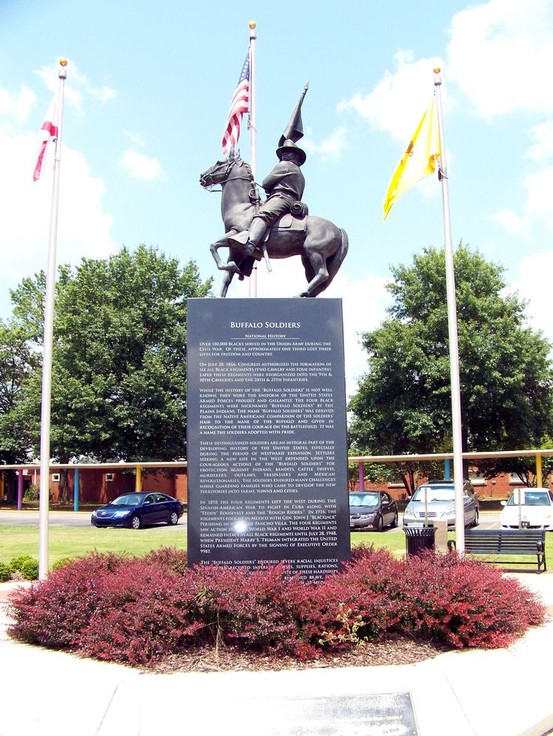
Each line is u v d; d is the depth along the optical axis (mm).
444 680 6348
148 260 46094
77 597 8250
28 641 8344
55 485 55312
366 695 5883
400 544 20156
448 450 44125
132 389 42906
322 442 8883
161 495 33344
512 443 43094
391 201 14586
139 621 7363
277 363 9023
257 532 8672
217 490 8727
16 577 14492
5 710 5828
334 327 9109
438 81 14117
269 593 7523
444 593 7836
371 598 7805
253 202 10344
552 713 5797
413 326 43094
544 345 41875
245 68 15141
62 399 43219
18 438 50562
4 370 56375
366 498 27719
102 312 44875
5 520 36094
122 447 43875
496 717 5699
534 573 15172
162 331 45125
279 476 8789
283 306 9117
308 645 7258
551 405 43406
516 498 25359
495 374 39281
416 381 42812
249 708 5730
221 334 9039
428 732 5473
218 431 8852
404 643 7789
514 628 8195
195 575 8016
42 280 57438
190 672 6793
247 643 7480
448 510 25469
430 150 13836
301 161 10539
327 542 8711
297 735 5438
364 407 44531
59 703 5949
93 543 21812
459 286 42688
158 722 5555
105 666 7121
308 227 10148
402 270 45500
